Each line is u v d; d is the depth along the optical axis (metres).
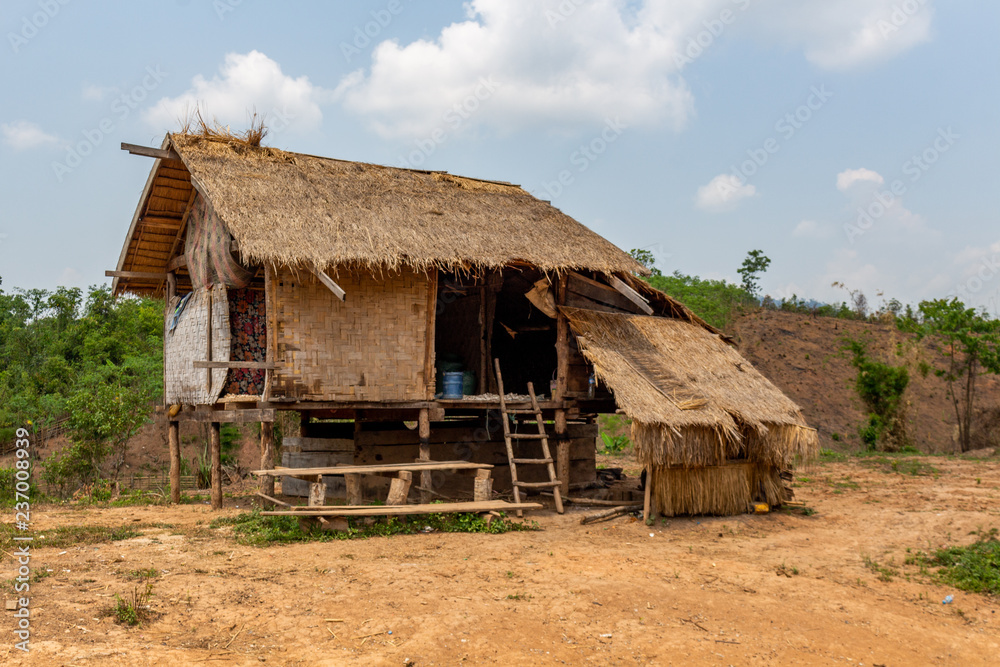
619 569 8.20
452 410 16.77
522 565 8.25
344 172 13.80
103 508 13.27
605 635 6.16
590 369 14.02
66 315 34.84
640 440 11.04
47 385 28.56
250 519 10.81
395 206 12.93
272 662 5.41
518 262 12.81
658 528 10.88
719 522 11.35
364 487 13.46
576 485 15.28
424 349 12.11
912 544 9.83
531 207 15.09
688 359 13.50
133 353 32.22
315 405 11.38
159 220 13.96
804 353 34.44
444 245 12.05
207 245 12.59
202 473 20.53
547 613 6.59
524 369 17.23
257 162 12.89
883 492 14.71
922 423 30.17
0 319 34.78
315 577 7.48
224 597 6.73
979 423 27.92
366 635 5.96
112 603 6.38
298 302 11.19
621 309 14.81
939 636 6.43
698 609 6.88
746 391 13.07
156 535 9.69
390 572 7.70
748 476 12.44
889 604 7.30
